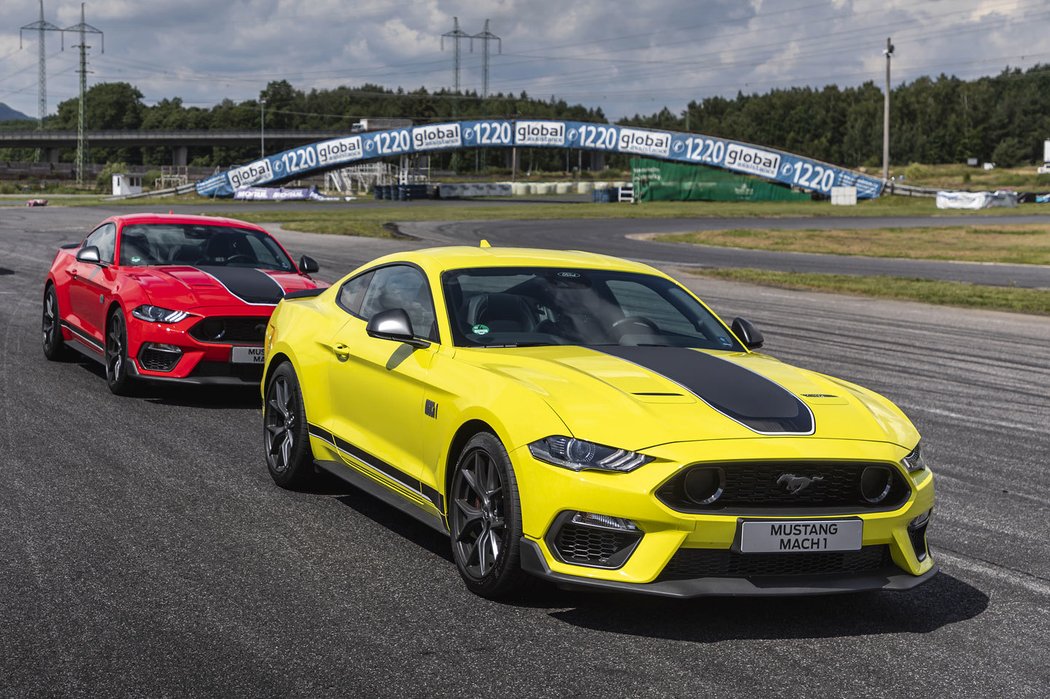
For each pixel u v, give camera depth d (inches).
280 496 229.0
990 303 724.7
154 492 228.8
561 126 3385.8
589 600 169.0
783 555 153.9
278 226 1626.5
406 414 191.5
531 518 157.0
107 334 344.8
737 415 161.2
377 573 179.8
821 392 176.9
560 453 154.5
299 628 153.9
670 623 160.1
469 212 2493.8
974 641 156.9
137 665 139.7
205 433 289.7
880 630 160.4
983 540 211.0
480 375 174.4
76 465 250.1
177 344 322.3
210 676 136.6
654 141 3358.8
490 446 166.9
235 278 345.7
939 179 5477.4
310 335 230.8
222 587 171.0
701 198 3459.6
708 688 136.5
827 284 846.5
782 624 161.6
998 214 2591.0
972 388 400.5
